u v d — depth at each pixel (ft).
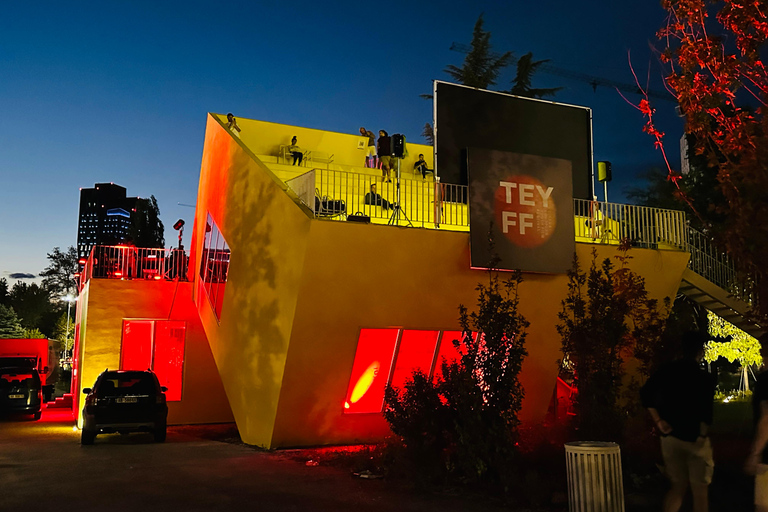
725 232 30.30
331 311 39.01
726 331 68.59
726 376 100.58
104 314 59.82
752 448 16.75
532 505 24.89
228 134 52.31
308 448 40.96
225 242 50.44
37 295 264.11
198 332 61.98
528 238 43.39
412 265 40.47
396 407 32.04
